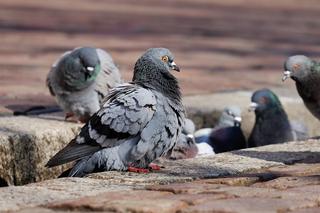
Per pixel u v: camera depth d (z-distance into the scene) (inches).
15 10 1515.7
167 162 415.5
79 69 503.2
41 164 445.7
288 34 1274.6
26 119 502.0
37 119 505.0
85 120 518.9
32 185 352.2
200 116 608.7
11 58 890.7
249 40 1175.0
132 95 402.6
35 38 1094.4
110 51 983.0
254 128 586.6
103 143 398.9
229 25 1384.1
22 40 1066.1
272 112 579.5
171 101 413.1
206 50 1040.8
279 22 1478.8
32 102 607.8
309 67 502.3
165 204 311.3
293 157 427.2
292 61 501.4
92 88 512.1
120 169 402.0
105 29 1241.4
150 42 1094.4
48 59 893.8
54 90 519.8
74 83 505.7
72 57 505.0
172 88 418.6
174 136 414.0
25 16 1401.3
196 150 509.4
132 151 400.2
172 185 352.2
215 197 327.0
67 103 513.7
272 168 404.2
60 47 1003.9
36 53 941.8
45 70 807.1
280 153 437.4
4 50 958.4
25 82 721.0
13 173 429.4
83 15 1461.6
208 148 536.7
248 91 697.6
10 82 717.9
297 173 390.6
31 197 327.6
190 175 380.5
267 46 1110.4
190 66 885.2
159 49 423.2
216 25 1373.0
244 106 624.7
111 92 414.0
